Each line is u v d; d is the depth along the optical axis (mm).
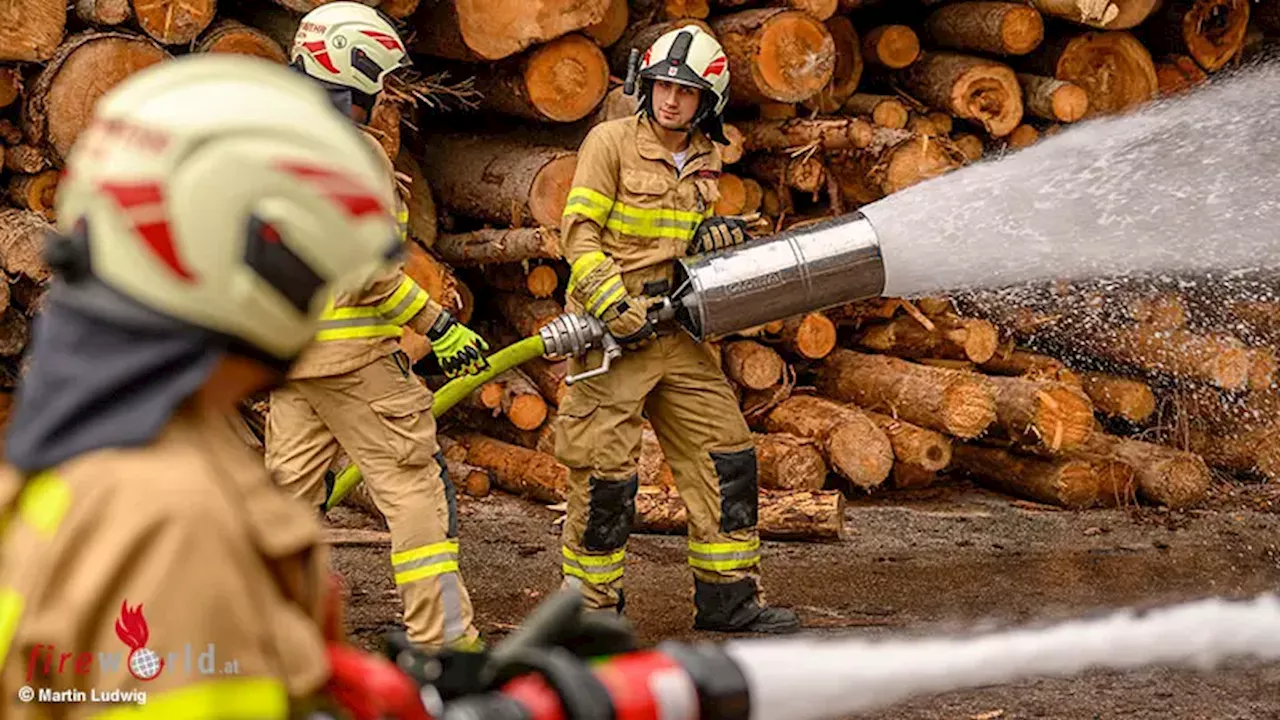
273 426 4695
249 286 1491
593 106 7016
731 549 5359
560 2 6680
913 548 6664
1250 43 8742
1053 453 7359
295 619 1544
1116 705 4570
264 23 6699
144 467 1472
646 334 5082
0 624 1489
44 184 6160
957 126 8109
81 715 1459
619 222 5156
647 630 5430
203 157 1483
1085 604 5816
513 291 7703
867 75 8242
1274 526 7090
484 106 7312
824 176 7566
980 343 7684
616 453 5262
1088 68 8047
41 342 1520
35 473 1519
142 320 1482
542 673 1561
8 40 5828
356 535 6613
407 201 6805
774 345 7848
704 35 5086
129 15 6008
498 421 7801
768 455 7113
